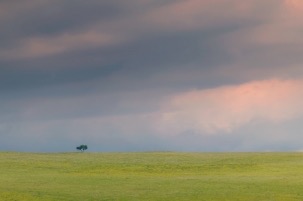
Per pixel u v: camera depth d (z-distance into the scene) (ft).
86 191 222.89
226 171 299.38
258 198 209.36
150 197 209.77
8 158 354.33
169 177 272.72
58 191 222.07
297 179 258.16
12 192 217.97
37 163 330.13
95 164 328.70
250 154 383.45
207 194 216.95
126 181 254.27
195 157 370.12
